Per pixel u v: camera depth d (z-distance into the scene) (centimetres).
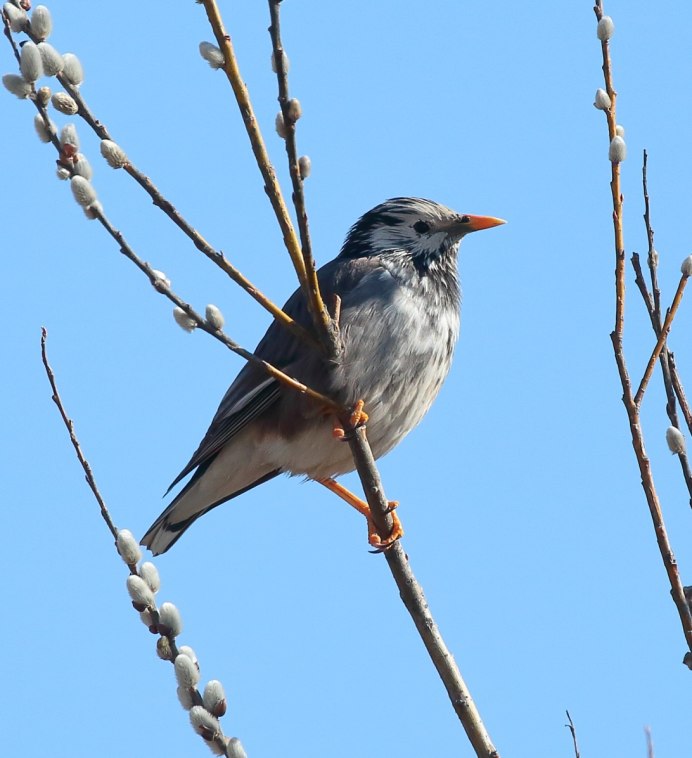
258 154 796
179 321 823
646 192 859
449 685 855
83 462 784
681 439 799
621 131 820
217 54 761
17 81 714
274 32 748
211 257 810
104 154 748
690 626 735
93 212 756
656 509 758
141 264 787
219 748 701
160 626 730
